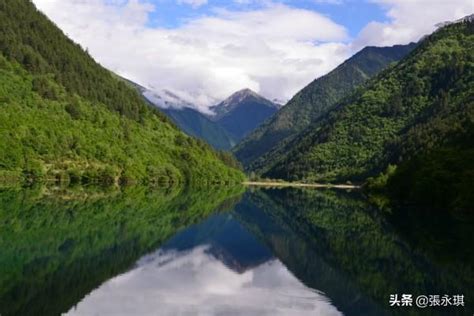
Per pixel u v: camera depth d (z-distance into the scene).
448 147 157.88
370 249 73.12
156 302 42.59
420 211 126.50
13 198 116.25
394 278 54.50
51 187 160.12
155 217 102.62
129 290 45.59
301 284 51.47
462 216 112.69
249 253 69.94
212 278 52.91
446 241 79.00
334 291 48.66
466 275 55.53
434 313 41.59
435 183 130.00
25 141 180.75
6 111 194.88
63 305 39.78
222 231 91.19
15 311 37.41
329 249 73.56
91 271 51.66
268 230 94.88
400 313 41.88
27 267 51.12
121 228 83.50
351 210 134.12
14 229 73.69
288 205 151.00
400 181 154.38
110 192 160.50
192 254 66.56
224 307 42.50
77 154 199.88
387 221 107.00
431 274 56.31
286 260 65.12
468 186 117.81
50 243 65.00
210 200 159.75
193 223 98.94
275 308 42.75
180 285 48.94
